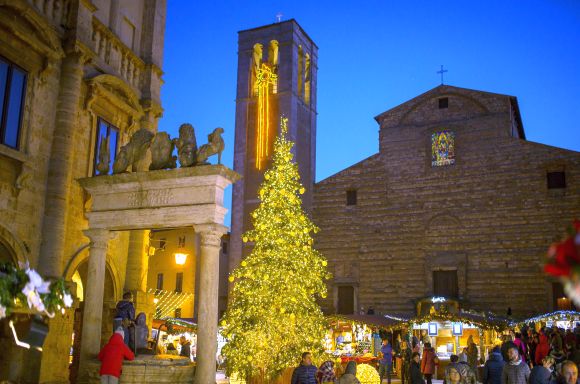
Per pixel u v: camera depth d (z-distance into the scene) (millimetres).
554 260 3234
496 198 38375
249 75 44625
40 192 15367
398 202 40906
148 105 20078
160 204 13961
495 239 37875
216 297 13281
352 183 42469
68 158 15961
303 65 45188
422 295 38875
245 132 43562
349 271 41094
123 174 14305
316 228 20234
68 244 16250
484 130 39625
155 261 53094
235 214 42250
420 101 41875
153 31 20922
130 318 14258
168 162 14469
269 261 18688
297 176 20438
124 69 19344
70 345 15891
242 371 18125
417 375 18125
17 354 13883
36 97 15391
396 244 40312
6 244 14234
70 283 15852
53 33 15797
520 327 31406
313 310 19375
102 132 18078
